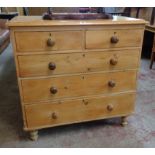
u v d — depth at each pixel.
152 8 2.85
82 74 1.29
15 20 1.18
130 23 1.22
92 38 1.21
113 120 1.64
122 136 1.46
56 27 1.12
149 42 3.28
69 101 1.35
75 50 1.21
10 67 2.81
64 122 1.40
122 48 1.29
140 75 2.53
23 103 1.27
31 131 1.37
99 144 1.38
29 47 1.13
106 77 1.35
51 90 1.26
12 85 2.26
